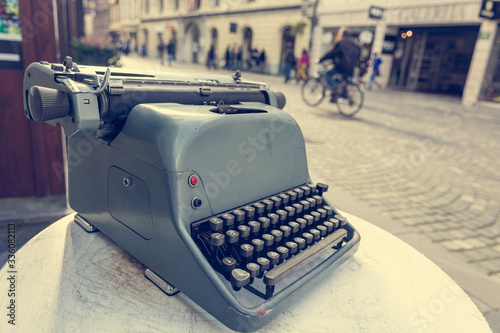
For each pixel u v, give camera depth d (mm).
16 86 2574
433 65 15789
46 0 2447
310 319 1087
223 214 1093
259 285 1200
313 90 8109
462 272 2322
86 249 1329
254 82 1684
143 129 1037
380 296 1229
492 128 7512
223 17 16188
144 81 1183
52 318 987
